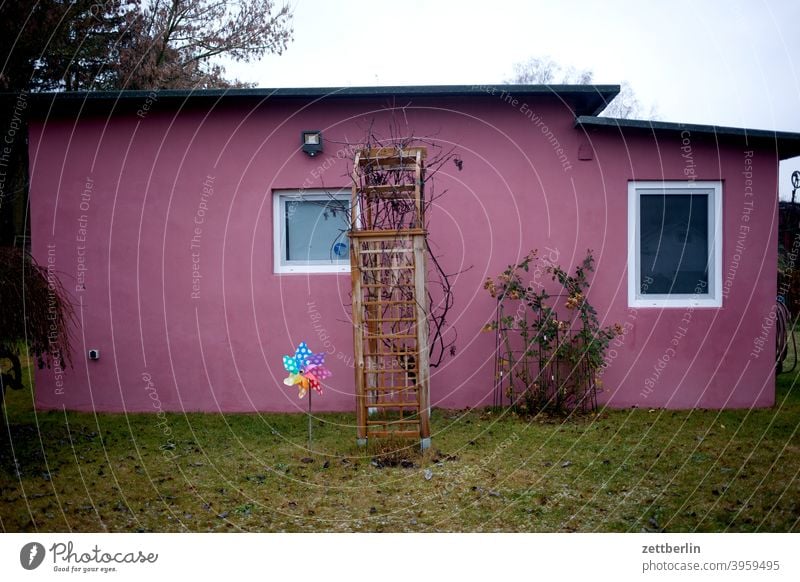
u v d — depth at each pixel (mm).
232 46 12320
